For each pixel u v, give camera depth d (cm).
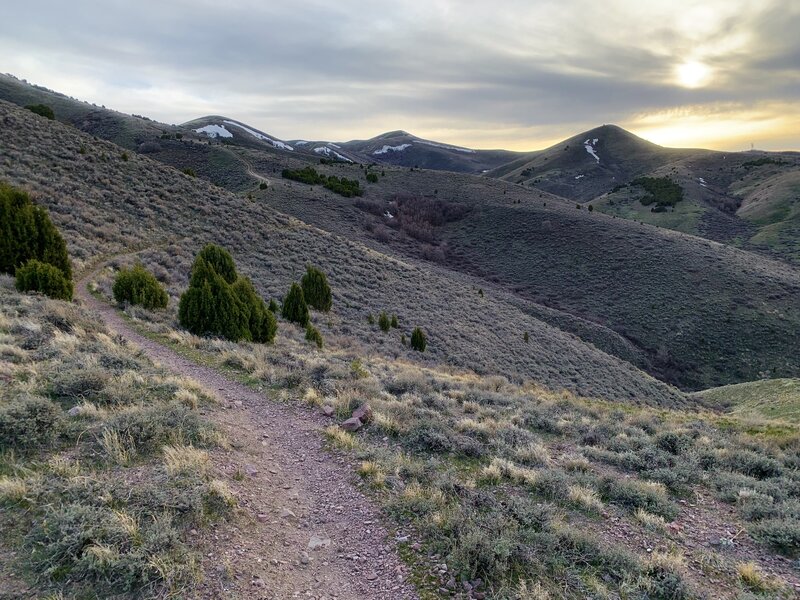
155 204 3127
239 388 962
